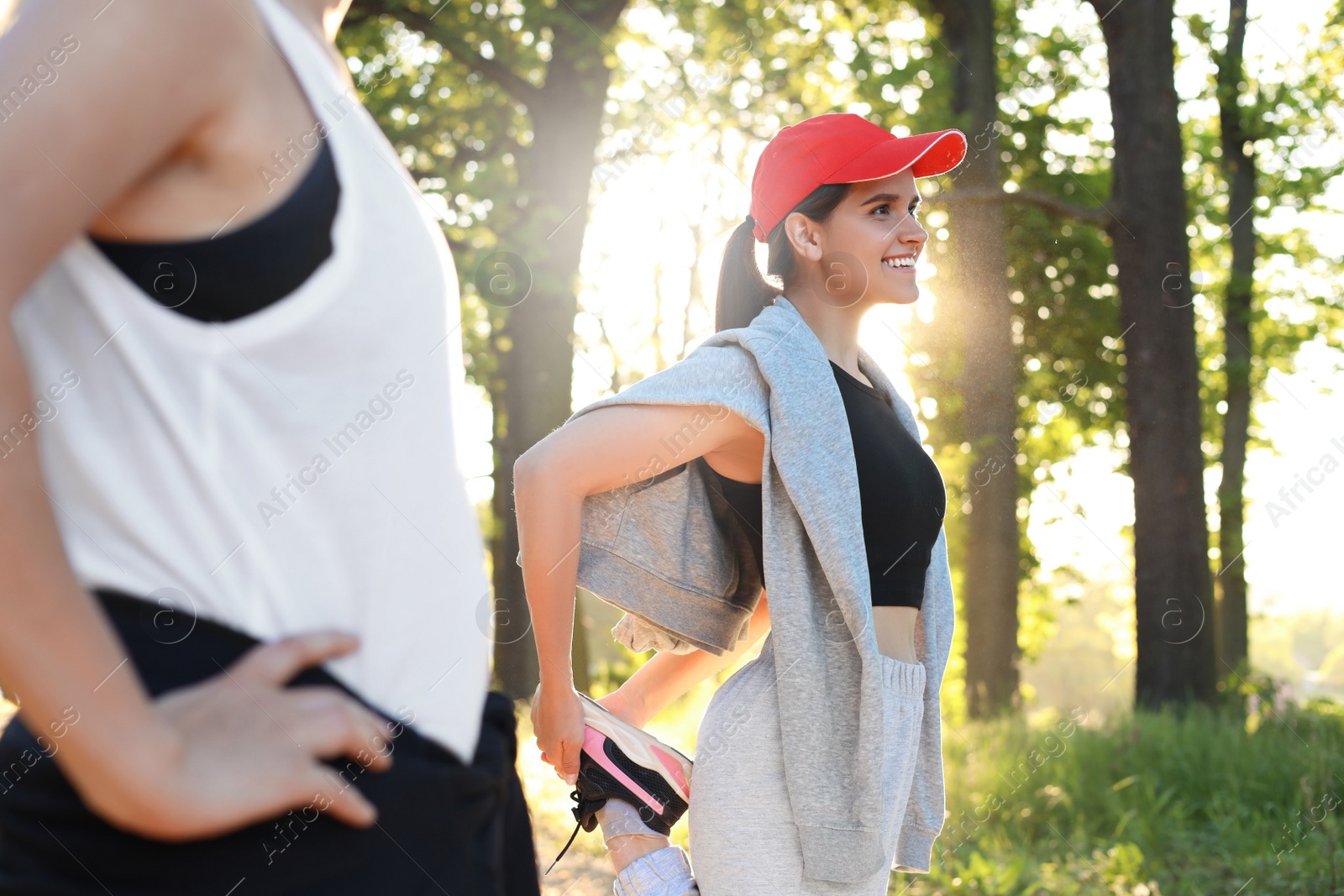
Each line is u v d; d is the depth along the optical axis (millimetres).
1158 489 8430
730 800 1763
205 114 558
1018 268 9562
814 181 1980
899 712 1800
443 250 727
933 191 7070
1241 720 6637
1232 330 12859
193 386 581
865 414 1911
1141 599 8477
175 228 572
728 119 10430
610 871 3963
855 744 1771
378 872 622
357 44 10062
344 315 620
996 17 10906
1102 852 4430
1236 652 12969
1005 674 9672
